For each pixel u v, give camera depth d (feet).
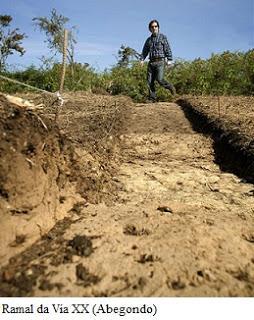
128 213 9.87
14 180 8.09
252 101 26.96
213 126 19.36
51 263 7.39
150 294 6.70
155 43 29.40
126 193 11.89
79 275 7.09
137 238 8.42
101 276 7.09
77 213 9.65
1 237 7.56
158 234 8.59
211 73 38.17
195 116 23.06
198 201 11.43
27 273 7.06
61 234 8.52
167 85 30.01
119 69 41.32
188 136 19.21
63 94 30.55
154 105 28.30
